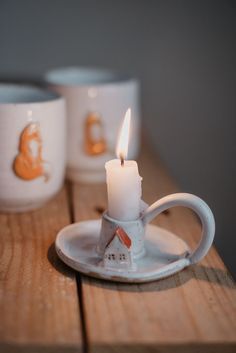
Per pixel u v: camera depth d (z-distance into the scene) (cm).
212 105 67
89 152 50
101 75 59
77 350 27
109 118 49
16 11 61
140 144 64
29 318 29
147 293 32
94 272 33
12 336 28
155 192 50
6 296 31
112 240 32
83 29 63
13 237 39
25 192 42
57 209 45
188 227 42
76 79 58
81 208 45
